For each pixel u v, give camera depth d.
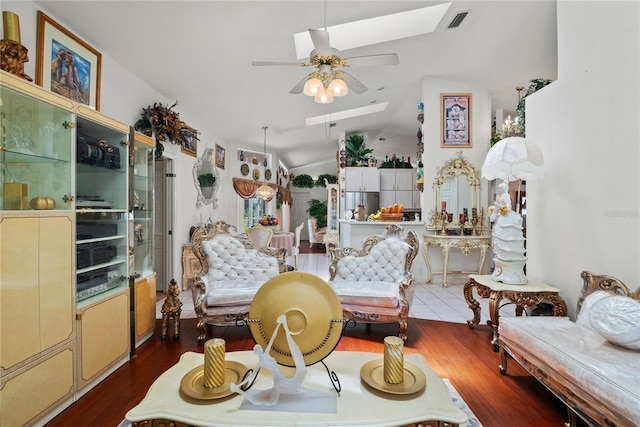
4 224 1.65
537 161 2.81
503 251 3.03
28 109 1.91
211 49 3.39
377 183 8.14
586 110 2.54
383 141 10.02
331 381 1.59
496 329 2.88
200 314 3.03
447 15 3.55
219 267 3.41
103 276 2.50
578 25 2.61
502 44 4.21
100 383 2.30
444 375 2.47
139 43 3.05
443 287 5.32
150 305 3.12
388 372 1.54
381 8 3.21
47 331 1.88
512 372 2.51
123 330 2.59
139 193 3.06
